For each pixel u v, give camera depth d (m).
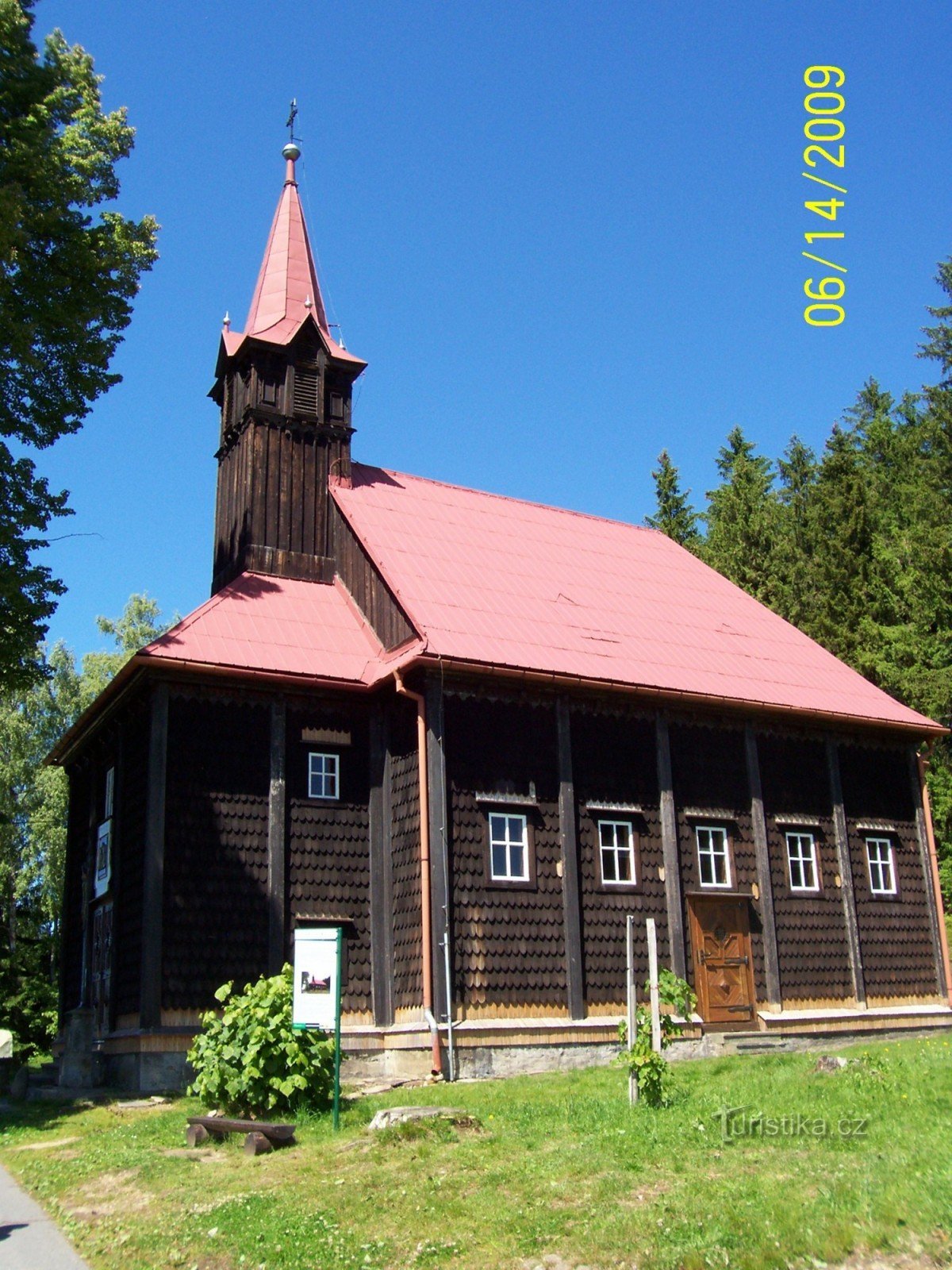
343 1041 21.20
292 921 21.88
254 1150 13.61
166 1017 20.25
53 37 24.56
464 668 22.08
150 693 22.00
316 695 23.16
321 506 27.11
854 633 41.12
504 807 22.41
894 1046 19.75
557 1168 11.44
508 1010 21.41
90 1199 12.72
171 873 21.02
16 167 22.08
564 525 31.38
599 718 24.28
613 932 23.16
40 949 41.41
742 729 26.53
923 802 29.66
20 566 22.53
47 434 23.91
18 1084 21.72
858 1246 8.56
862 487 44.38
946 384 51.94
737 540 48.47
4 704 46.97
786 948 25.80
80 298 23.48
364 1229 10.47
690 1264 8.59
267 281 30.02
